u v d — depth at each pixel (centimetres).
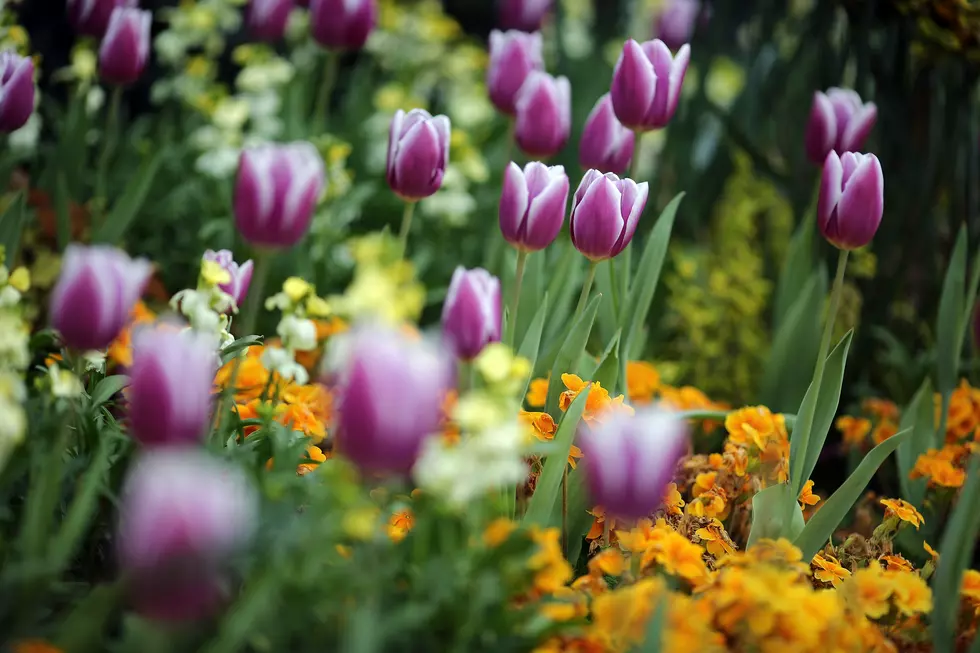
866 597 171
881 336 219
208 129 235
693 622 163
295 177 169
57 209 210
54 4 278
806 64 230
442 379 158
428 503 164
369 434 155
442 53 328
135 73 214
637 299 194
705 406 200
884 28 221
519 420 176
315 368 205
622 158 193
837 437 221
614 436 161
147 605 151
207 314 170
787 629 163
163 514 150
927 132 223
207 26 265
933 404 198
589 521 180
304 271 222
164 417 156
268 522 162
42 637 161
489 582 161
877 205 176
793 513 182
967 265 221
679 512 181
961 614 175
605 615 164
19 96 186
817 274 209
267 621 160
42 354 188
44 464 162
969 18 211
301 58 293
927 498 195
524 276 197
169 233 238
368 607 158
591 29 329
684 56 188
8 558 163
